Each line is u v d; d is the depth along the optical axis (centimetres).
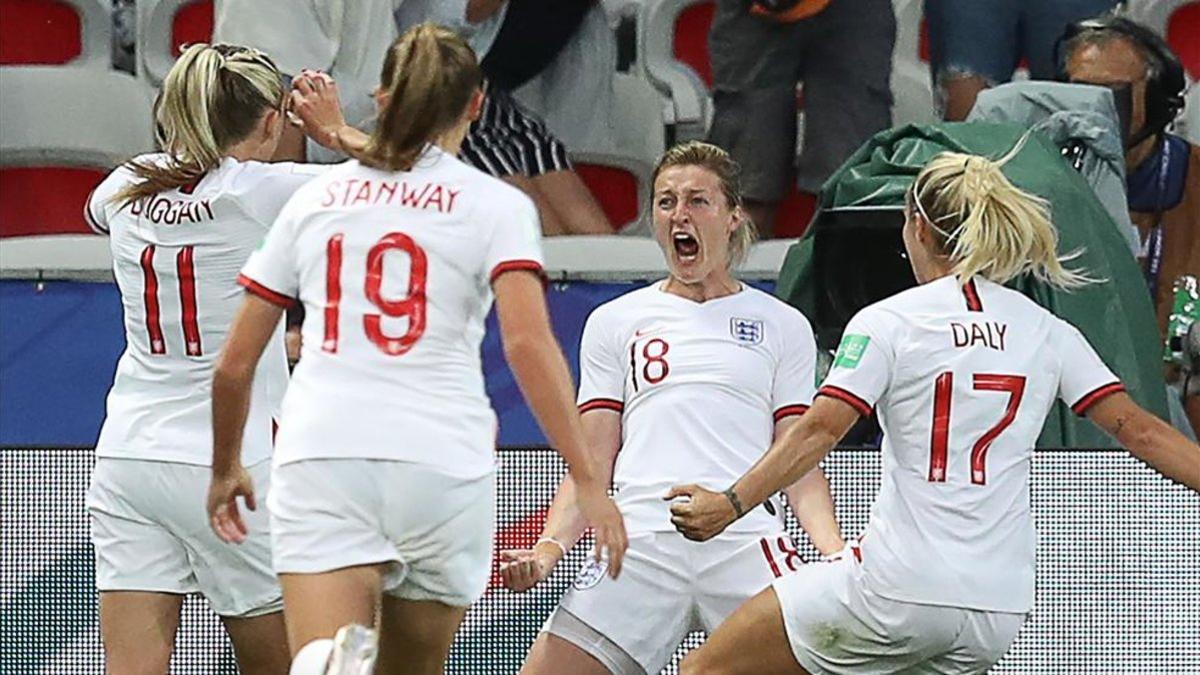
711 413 1609
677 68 2580
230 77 1530
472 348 1271
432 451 1235
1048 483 1916
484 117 2478
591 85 2552
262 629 1570
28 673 1891
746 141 2458
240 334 1278
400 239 1249
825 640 1467
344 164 1315
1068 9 2453
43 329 2227
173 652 1792
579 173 2566
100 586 1566
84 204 2603
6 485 1900
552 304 2262
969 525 1430
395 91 1262
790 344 1641
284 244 1274
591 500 1231
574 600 1619
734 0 2452
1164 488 1908
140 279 1534
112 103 2600
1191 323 2277
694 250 1631
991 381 1428
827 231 2109
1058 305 2036
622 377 1647
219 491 1342
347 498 1230
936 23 2477
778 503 1659
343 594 1227
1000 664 1912
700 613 1617
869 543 1449
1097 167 2250
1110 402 1462
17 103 2584
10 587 1894
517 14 2497
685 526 1428
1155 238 2341
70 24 2639
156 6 2609
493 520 1288
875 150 2158
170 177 1522
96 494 1566
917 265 1518
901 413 1437
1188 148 2358
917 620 1428
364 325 1244
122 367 1570
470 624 1897
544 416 1228
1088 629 1909
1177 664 1905
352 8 2492
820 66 2447
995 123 2173
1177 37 2553
